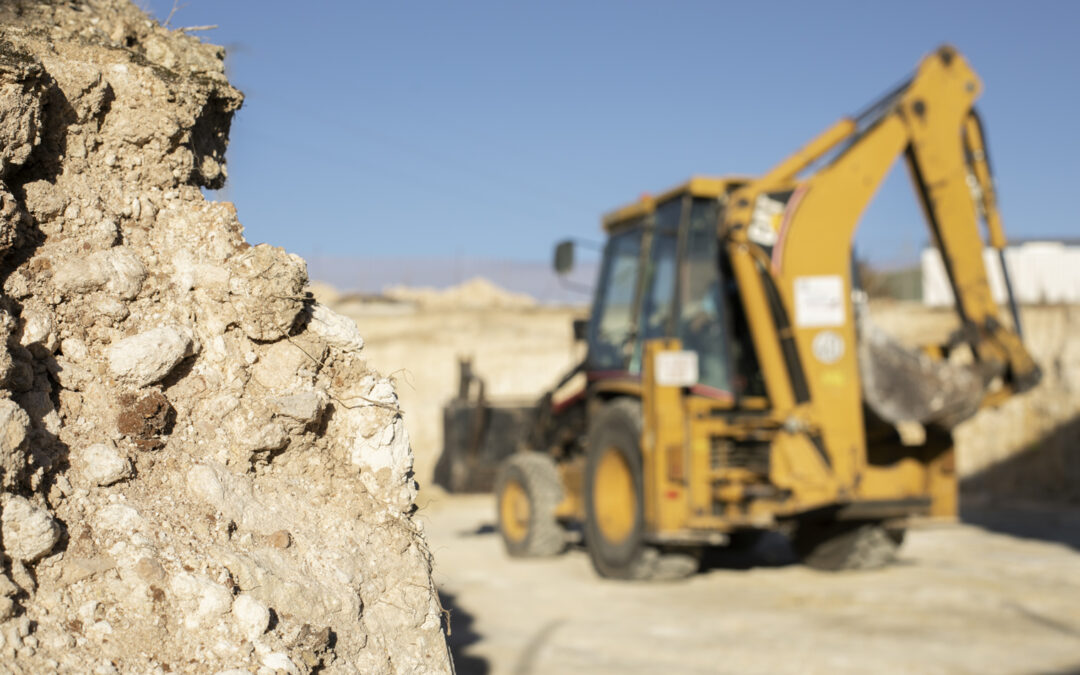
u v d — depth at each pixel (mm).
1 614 1514
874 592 7195
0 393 1692
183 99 2191
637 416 7512
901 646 5551
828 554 8117
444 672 1906
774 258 7238
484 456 10516
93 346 1900
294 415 1957
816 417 7090
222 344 2020
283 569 1816
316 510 1956
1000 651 5434
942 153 7637
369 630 1857
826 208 7336
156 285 2018
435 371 23938
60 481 1710
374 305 32594
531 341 25984
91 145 2074
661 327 7984
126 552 1687
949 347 7816
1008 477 15688
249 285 2047
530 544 8984
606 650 5512
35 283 1874
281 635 1723
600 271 9258
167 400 1908
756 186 7414
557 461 9727
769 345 7258
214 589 1697
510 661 5254
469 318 29469
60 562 1629
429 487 15961
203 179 2324
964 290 7633
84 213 1991
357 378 2111
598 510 8031
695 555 7582
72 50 2104
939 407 7250
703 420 7160
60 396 1812
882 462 7715
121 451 1806
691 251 7969
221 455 1918
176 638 1637
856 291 7516
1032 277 31062
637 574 7516
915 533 10836
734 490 7086
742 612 6547
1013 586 7375
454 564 8828
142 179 2141
